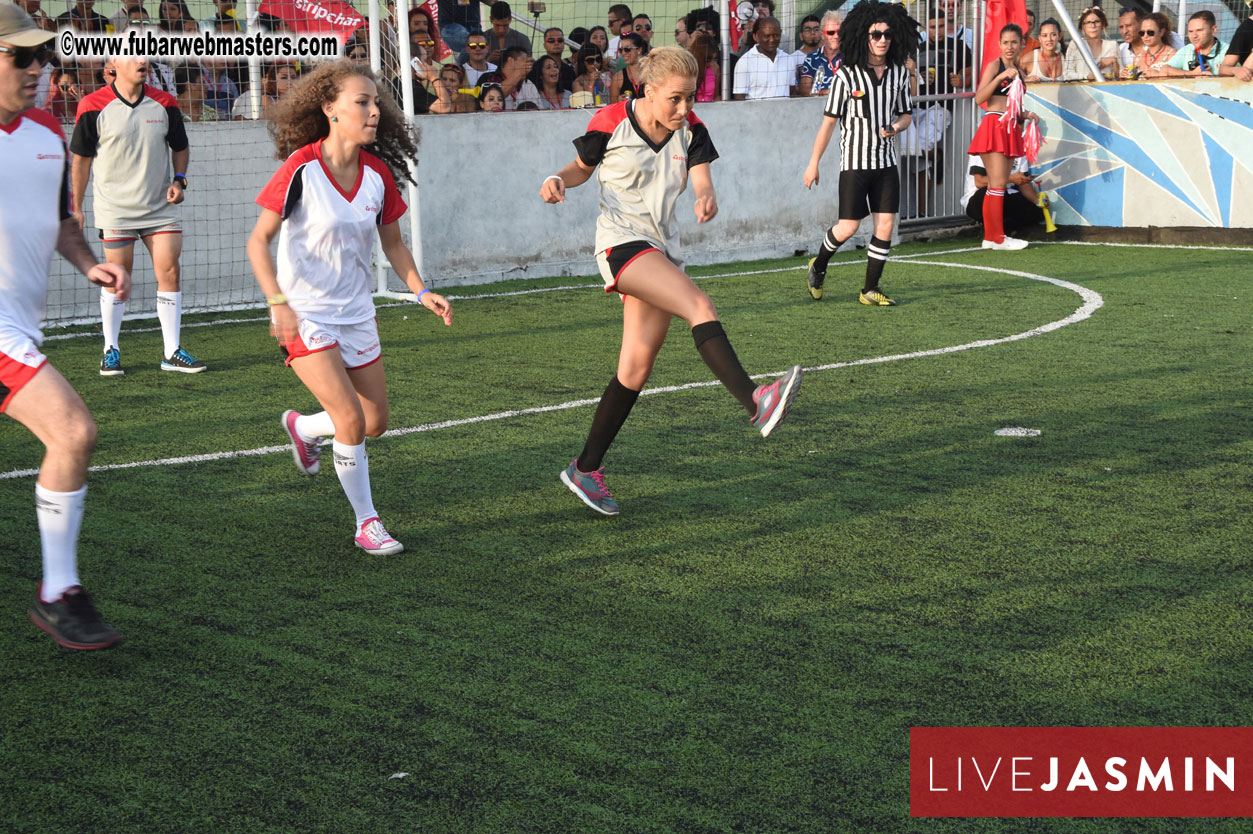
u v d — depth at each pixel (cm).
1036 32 1839
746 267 1398
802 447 648
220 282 1161
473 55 1395
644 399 761
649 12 1659
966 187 1677
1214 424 681
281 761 333
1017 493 564
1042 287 1197
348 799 313
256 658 398
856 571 470
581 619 427
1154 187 1511
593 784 319
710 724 350
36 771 329
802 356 884
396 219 502
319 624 425
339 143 467
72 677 385
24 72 387
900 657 393
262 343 977
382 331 1006
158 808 311
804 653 397
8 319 398
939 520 529
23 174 397
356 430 483
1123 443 646
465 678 381
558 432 683
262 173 1170
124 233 862
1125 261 1367
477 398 766
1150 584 452
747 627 418
